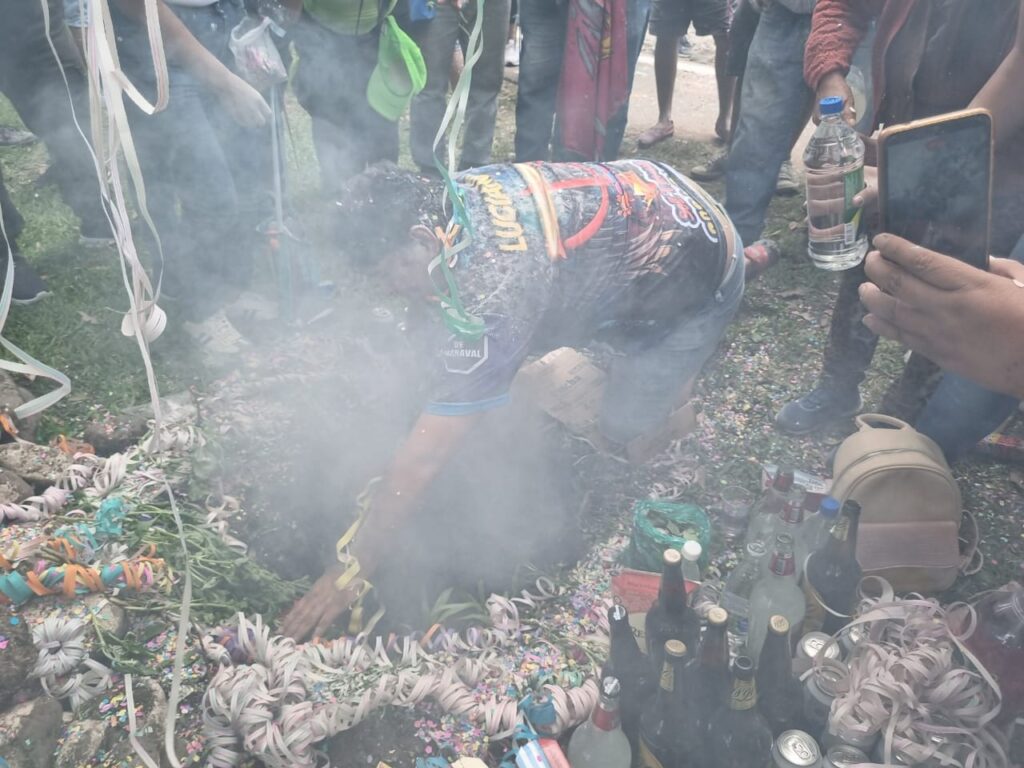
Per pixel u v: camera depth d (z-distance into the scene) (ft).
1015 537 8.10
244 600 6.93
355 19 10.20
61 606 6.43
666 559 5.57
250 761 5.91
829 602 6.27
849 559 6.22
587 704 6.02
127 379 9.65
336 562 7.59
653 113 17.75
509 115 17.26
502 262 5.91
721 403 9.86
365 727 6.06
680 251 6.81
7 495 7.44
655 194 6.76
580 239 6.33
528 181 6.31
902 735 5.43
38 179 13.35
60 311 10.55
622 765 5.43
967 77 7.14
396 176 5.96
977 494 8.56
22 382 9.49
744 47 12.57
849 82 8.25
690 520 7.17
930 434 8.11
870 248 7.64
